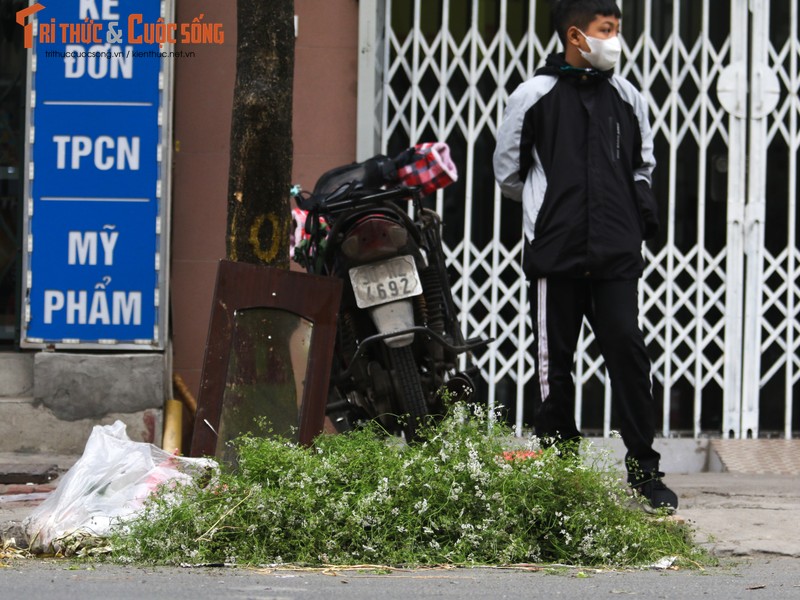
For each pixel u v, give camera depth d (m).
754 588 6.99
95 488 8.45
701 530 9.05
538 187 9.73
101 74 13.04
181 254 13.75
